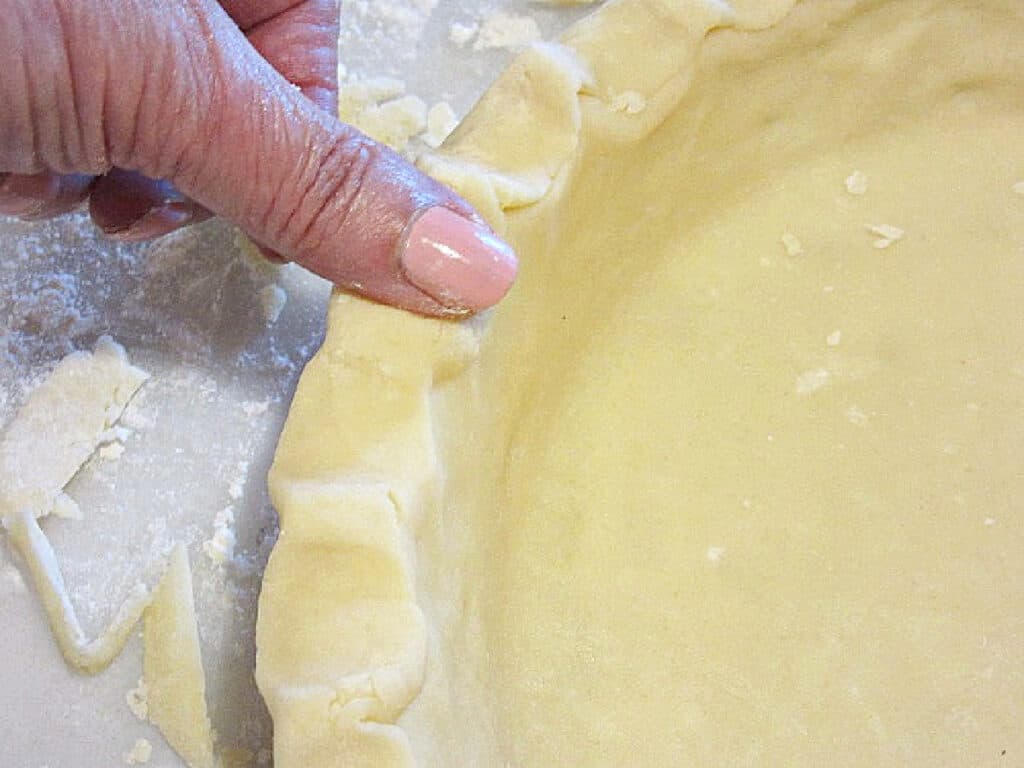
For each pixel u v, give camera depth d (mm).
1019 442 153
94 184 169
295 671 114
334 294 134
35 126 128
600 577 147
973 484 151
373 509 118
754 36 147
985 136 170
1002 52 160
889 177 168
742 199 167
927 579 146
